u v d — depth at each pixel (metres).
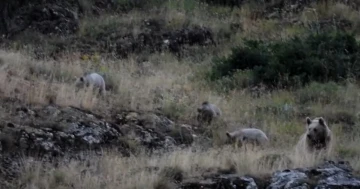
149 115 56.88
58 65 72.12
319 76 75.50
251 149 47.62
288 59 76.81
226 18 100.50
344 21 99.50
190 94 67.88
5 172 43.56
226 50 90.44
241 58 79.12
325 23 98.12
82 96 57.38
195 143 53.41
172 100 62.41
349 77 75.56
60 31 90.75
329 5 102.44
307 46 79.75
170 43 90.81
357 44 83.81
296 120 62.16
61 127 50.56
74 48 87.19
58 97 56.16
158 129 55.12
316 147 48.28
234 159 43.38
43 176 42.78
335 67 76.25
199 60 87.69
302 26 97.31
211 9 102.62
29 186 40.72
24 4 93.12
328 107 65.31
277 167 41.91
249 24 98.00
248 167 41.69
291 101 67.94
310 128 48.44
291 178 38.91
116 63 81.75
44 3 94.12
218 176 40.69
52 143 48.59
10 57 68.94
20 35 89.06
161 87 69.75
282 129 58.28
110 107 57.94
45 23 91.31
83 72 70.94
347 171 40.88
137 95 63.50
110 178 41.16
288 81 73.75
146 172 41.41
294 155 44.47
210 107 59.28
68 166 44.88
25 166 43.94
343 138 55.22
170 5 99.81
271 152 46.75
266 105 65.88
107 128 52.69
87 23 93.38
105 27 92.62
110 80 67.69
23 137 47.78
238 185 39.12
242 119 60.25
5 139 46.72
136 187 39.38
